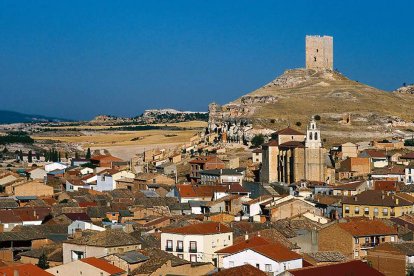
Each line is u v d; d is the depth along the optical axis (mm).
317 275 126875
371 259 155375
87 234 168625
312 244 172375
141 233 184250
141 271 139875
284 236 173125
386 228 177375
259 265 142625
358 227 173625
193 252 166125
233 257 146000
